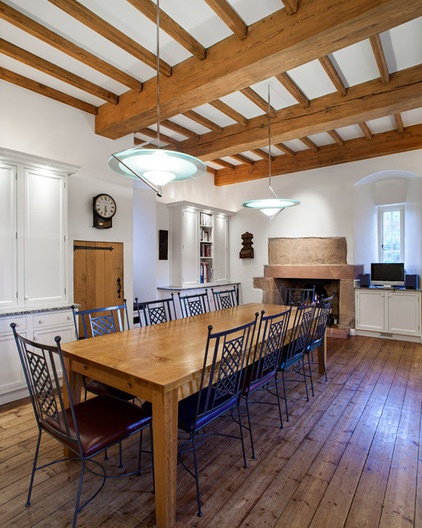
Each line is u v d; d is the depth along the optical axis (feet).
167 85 10.44
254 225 21.80
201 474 6.59
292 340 9.35
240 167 22.07
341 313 18.38
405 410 9.34
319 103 12.67
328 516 5.48
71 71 10.60
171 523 5.27
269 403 9.84
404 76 10.90
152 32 8.72
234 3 7.81
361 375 12.14
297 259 19.98
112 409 6.20
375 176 17.97
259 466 6.84
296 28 7.84
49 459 7.09
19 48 9.45
